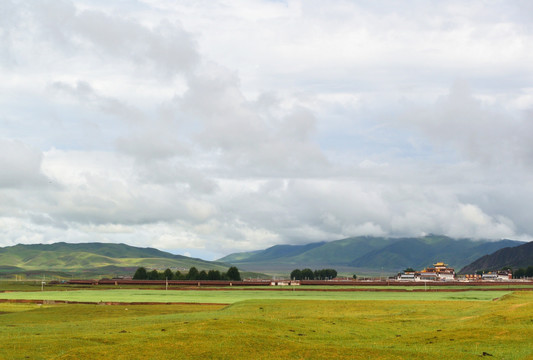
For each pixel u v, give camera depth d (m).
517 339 69.94
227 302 177.38
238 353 58.56
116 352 57.81
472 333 75.81
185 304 169.00
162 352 57.91
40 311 143.12
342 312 122.62
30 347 63.69
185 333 67.31
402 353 61.16
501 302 134.00
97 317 128.00
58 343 66.06
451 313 113.50
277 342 64.69
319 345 65.62
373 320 102.38
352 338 77.69
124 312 140.62
